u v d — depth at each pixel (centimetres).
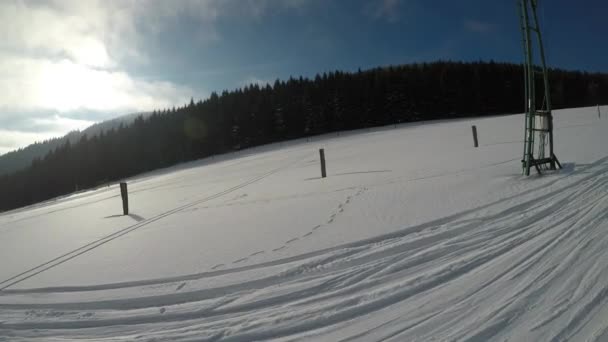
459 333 306
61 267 597
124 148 7494
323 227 653
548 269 388
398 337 313
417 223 600
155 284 482
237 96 7756
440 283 397
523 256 430
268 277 466
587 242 435
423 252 486
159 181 2723
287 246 572
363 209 743
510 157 1137
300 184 1237
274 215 797
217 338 349
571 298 329
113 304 440
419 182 937
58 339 374
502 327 305
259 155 3712
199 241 661
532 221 546
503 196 693
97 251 674
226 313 394
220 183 1789
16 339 379
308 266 485
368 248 526
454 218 609
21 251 763
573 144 1167
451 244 500
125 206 1087
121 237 768
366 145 2747
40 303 460
